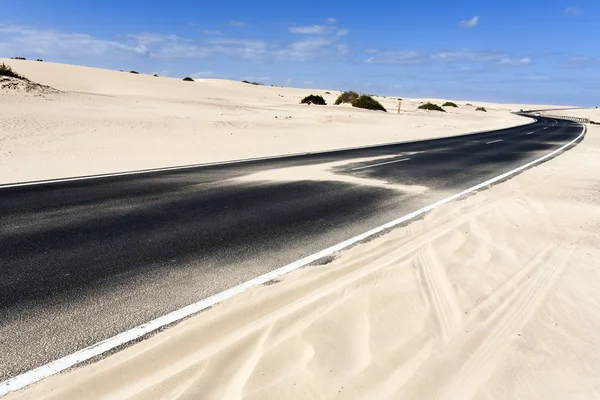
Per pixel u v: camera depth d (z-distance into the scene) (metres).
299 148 16.14
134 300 3.66
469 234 5.55
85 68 56.31
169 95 43.97
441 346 2.95
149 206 7.00
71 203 7.07
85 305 3.56
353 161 12.89
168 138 16.23
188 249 4.97
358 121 30.36
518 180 9.96
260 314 3.39
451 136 24.16
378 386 2.51
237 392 2.42
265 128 21.97
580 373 2.74
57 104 22.86
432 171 11.25
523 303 3.68
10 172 9.57
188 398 2.38
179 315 3.40
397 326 3.18
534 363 2.81
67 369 2.68
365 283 3.88
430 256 4.68
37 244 5.04
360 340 2.98
